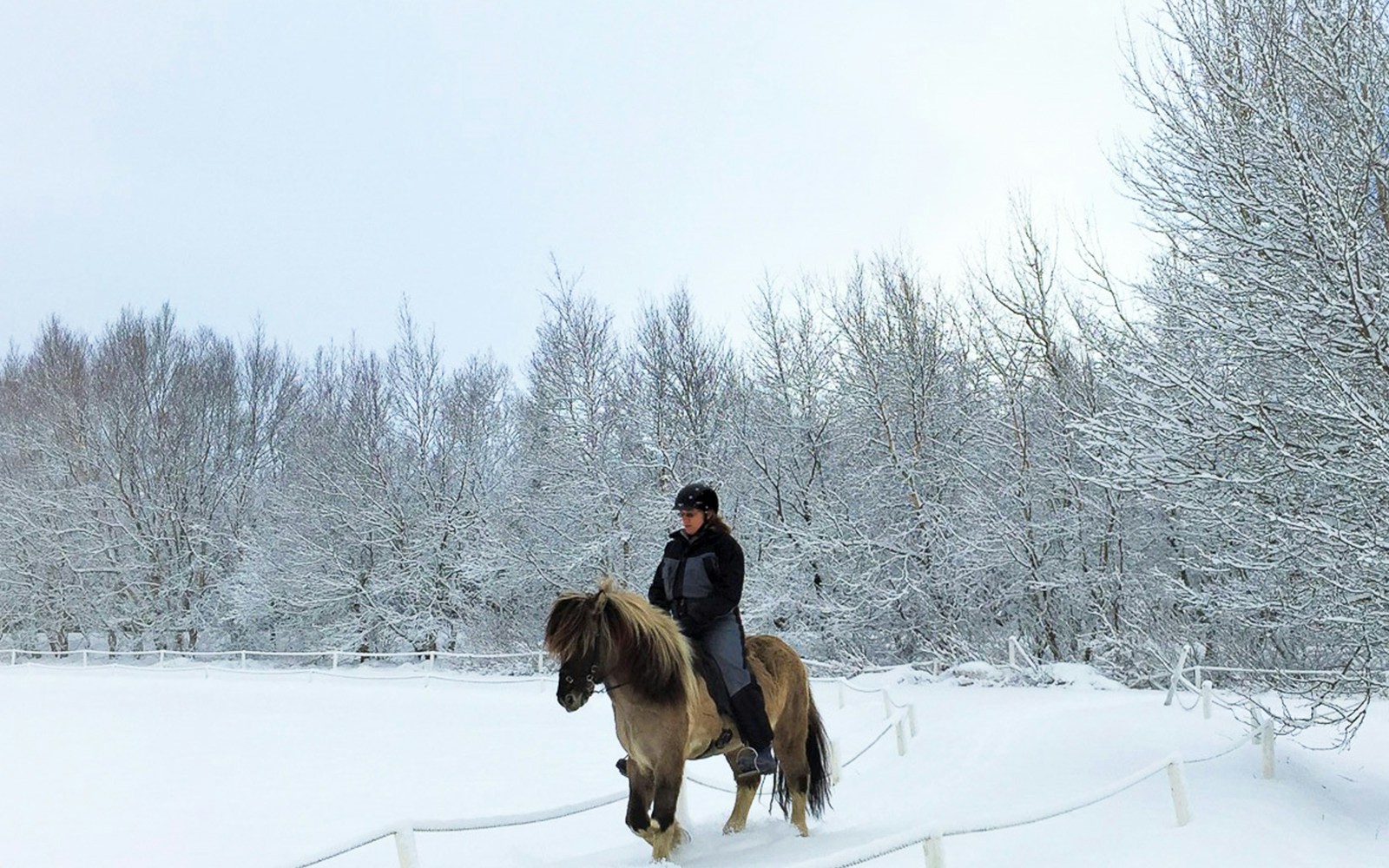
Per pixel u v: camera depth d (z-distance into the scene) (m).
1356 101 9.42
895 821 8.52
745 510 32.16
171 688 29.98
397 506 40.03
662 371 35.28
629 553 32.66
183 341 51.34
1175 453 9.96
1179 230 11.01
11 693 29.66
